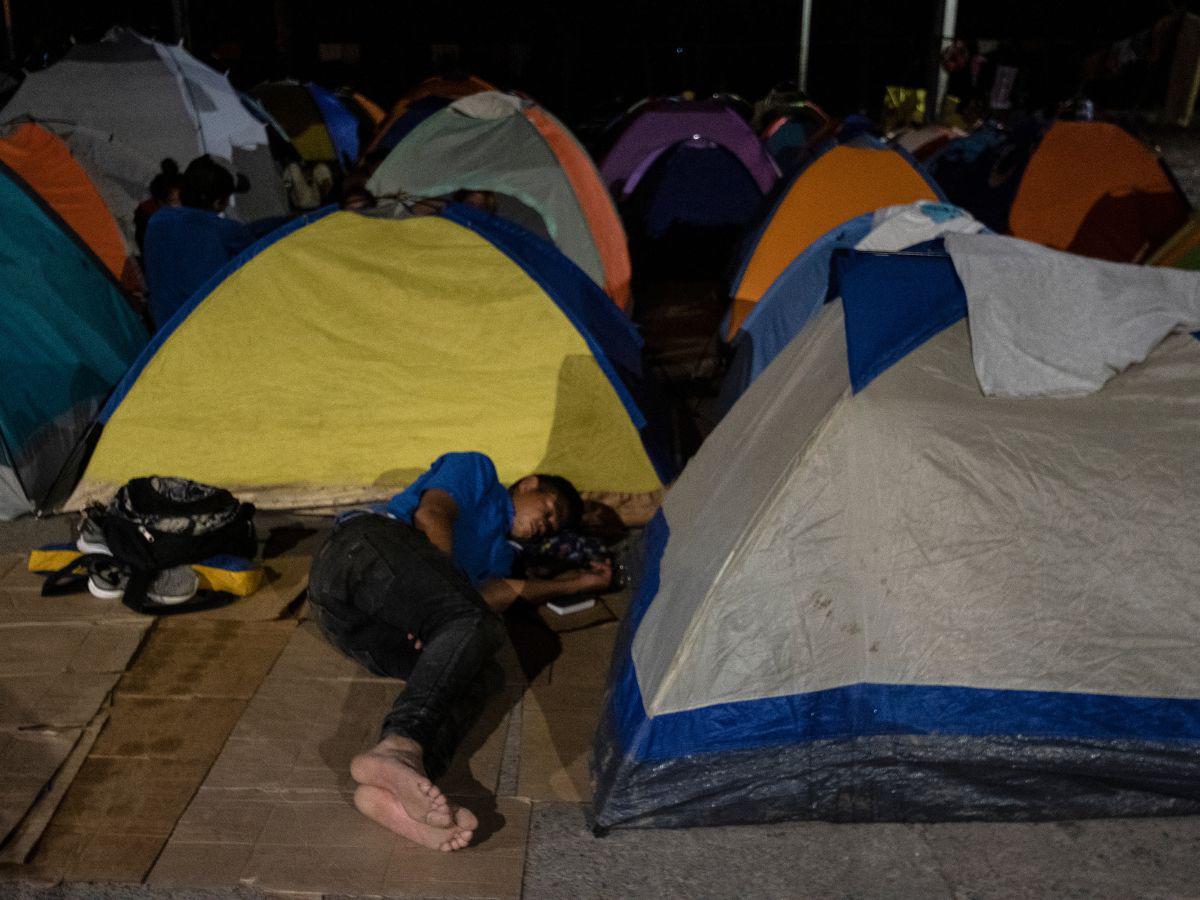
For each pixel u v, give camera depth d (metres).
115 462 4.73
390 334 4.72
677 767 2.86
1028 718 2.88
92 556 3.99
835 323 3.28
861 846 2.83
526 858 2.78
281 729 3.27
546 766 3.14
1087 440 2.85
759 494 2.94
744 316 7.17
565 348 4.71
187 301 4.66
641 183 10.77
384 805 2.72
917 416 2.85
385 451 4.76
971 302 2.96
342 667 3.60
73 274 5.29
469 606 3.16
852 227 5.65
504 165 7.48
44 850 2.78
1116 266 3.09
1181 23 17.92
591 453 4.75
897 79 23.73
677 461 4.91
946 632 2.87
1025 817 2.93
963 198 9.67
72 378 5.06
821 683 2.88
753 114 13.76
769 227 7.41
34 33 15.61
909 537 2.85
